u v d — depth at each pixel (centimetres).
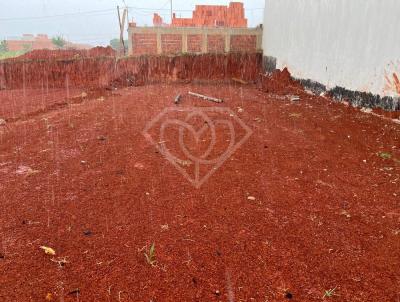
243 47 1284
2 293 195
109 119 597
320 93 811
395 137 480
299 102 777
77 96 881
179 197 310
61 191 323
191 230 257
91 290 197
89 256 228
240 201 302
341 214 280
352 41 670
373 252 231
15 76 1133
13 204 298
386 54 572
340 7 706
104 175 360
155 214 281
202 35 1274
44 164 392
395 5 544
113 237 249
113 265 219
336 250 233
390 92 570
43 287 200
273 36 1115
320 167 379
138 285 201
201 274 211
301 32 897
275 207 291
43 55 1284
